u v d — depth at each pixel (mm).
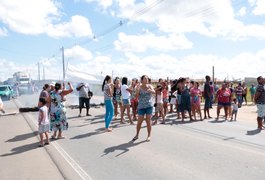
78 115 14523
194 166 5789
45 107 7906
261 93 10008
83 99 14273
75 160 6328
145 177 5180
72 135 9227
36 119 13289
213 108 17703
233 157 6434
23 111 16469
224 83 12625
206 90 13008
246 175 5246
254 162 6055
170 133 9344
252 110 17328
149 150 7109
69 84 8711
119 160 6277
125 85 11328
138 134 8500
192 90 12422
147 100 8078
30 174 5434
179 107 12594
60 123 8617
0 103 14133
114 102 12742
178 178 5105
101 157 6535
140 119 8180
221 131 9711
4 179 5188
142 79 8023
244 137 8672
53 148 7477
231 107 13711
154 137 8695
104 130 10016
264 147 7383
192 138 8531
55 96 8586
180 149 7180
